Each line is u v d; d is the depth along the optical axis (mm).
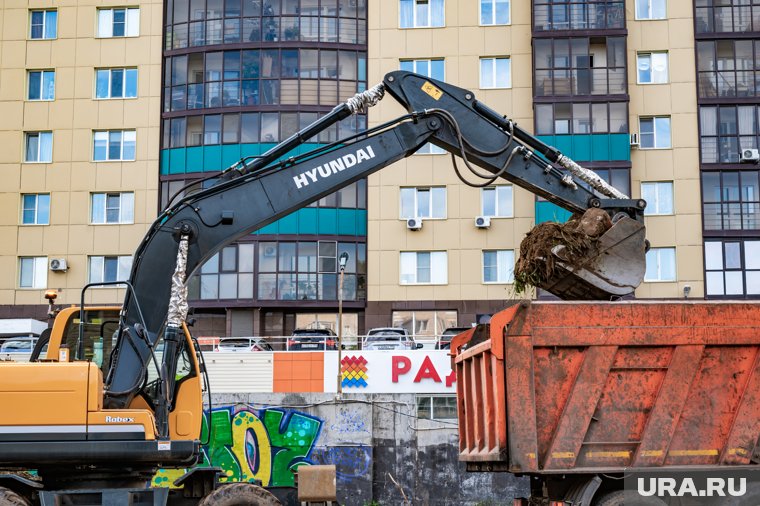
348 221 39938
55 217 40625
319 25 41438
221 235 14836
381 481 27391
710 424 12484
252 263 39406
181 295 14500
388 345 33875
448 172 39844
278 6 41500
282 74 41062
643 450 12383
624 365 12484
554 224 14547
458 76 40750
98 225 40531
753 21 40188
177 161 40812
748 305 12547
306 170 15141
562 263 14250
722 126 39625
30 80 41656
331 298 39344
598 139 39062
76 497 13828
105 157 41125
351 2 41781
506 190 39656
